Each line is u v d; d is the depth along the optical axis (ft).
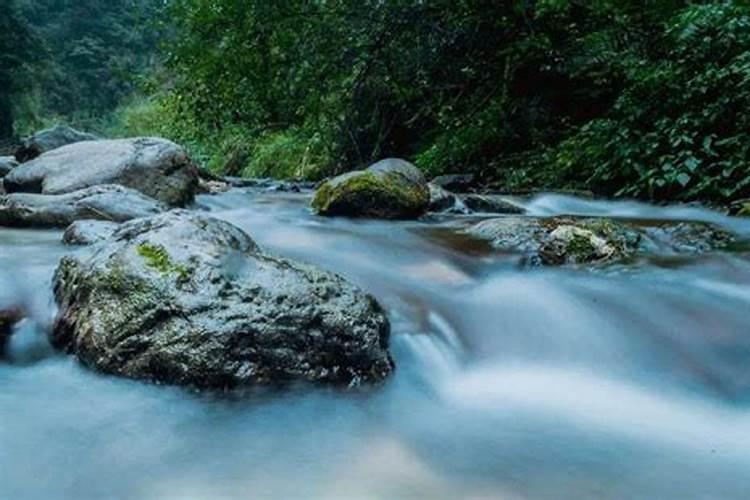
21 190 20.90
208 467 7.53
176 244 9.89
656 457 7.95
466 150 34.30
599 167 26.13
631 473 7.57
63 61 170.71
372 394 9.25
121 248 10.09
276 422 8.52
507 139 34.12
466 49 36.68
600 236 15.06
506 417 8.91
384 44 36.94
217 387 8.68
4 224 16.97
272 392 8.84
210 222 10.75
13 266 12.21
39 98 145.79
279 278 9.58
